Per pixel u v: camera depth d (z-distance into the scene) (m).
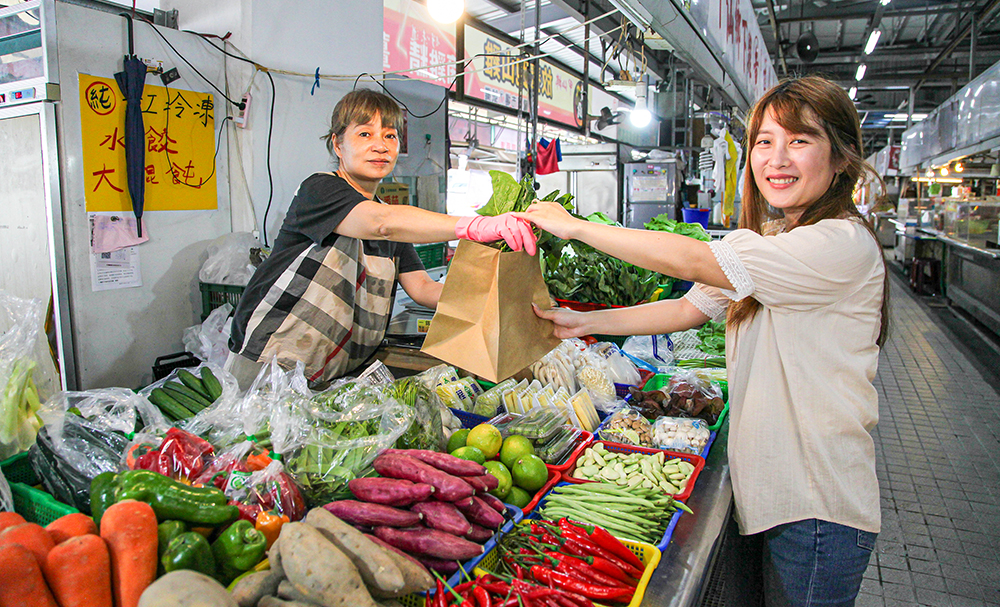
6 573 0.87
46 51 2.67
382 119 1.91
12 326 1.61
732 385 1.56
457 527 1.18
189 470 1.29
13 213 2.96
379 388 1.66
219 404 1.55
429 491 1.21
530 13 5.95
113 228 2.99
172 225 3.27
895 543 3.30
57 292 2.87
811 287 1.31
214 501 1.13
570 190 9.01
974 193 11.42
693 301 1.72
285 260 1.99
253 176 3.52
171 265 3.29
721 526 1.52
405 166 4.42
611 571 1.24
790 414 1.40
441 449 1.72
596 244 1.39
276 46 3.58
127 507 1.02
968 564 3.12
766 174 1.42
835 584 1.41
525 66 5.53
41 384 1.65
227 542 1.08
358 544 1.03
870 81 14.43
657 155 9.13
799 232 1.33
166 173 3.21
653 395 2.31
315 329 2.02
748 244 1.33
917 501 3.72
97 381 3.01
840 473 1.37
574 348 2.53
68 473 1.31
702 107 9.86
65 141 2.77
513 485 1.61
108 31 2.88
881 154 19.83
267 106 3.55
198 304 3.45
